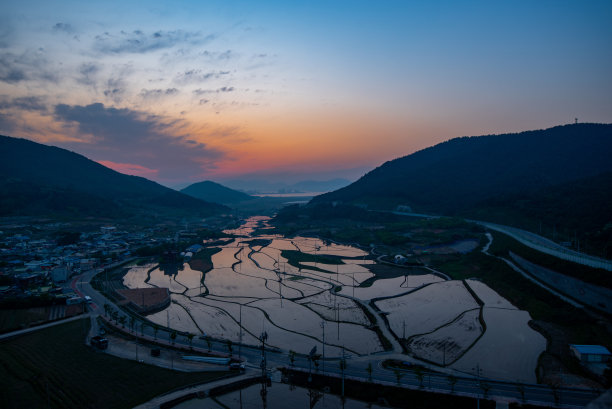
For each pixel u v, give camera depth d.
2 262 183.38
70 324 106.38
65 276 160.88
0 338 94.94
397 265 194.50
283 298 138.00
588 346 80.94
